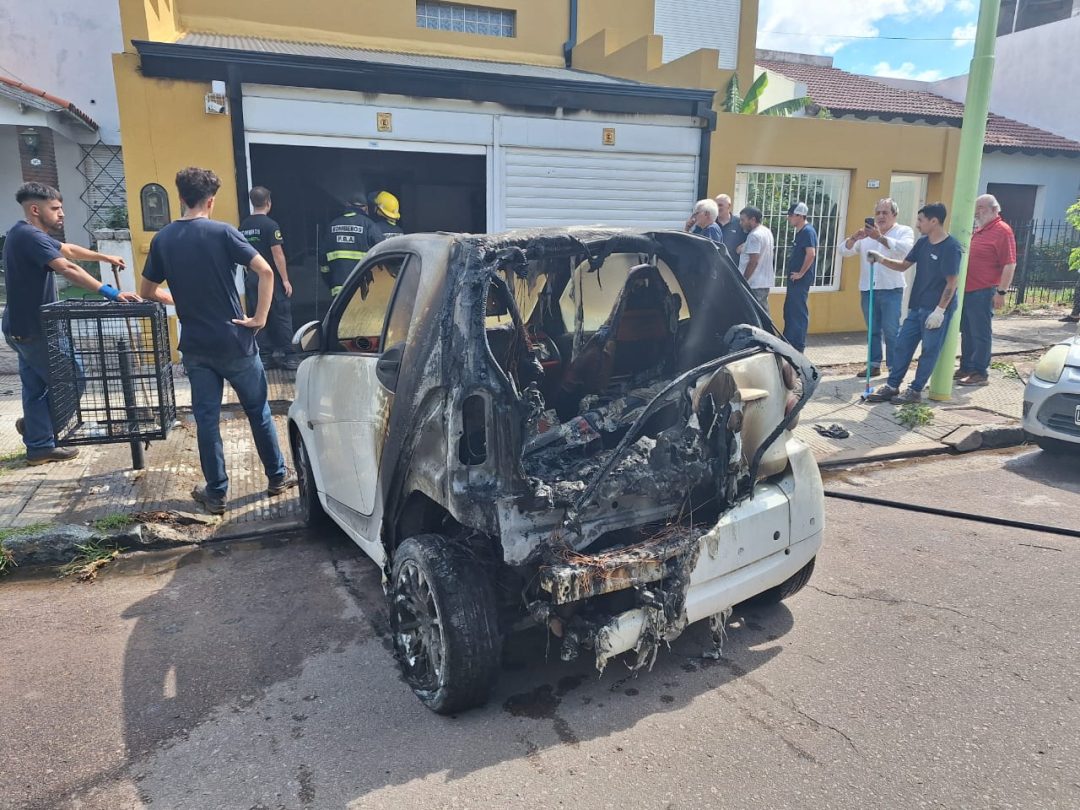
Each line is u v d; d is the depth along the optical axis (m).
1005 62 22.72
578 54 13.47
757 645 3.62
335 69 8.77
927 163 12.07
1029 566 4.41
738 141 11.02
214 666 3.52
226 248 4.86
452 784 2.71
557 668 3.47
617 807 2.59
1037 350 10.40
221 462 5.20
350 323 4.25
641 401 3.68
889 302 8.47
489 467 2.92
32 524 4.82
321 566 4.59
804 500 3.51
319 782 2.74
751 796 2.62
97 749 2.94
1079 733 2.93
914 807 2.56
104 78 15.47
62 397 5.26
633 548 3.07
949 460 6.48
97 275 9.37
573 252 3.48
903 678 3.32
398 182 12.77
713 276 3.80
